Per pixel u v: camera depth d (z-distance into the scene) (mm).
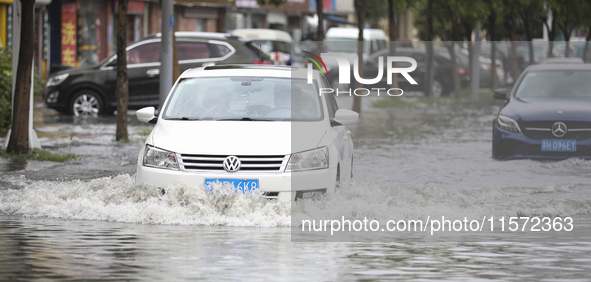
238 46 70375
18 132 42656
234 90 29719
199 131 27281
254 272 18203
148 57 69938
